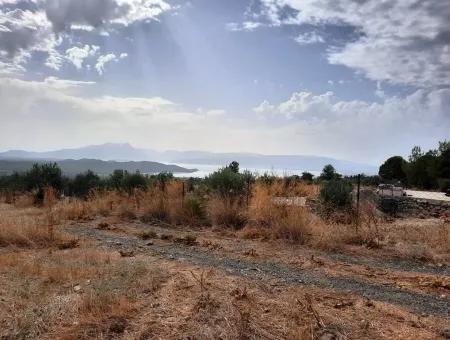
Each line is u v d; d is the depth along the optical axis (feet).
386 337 14.17
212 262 25.48
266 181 48.52
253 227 37.14
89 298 16.88
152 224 42.45
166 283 19.83
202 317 15.07
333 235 32.01
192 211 42.42
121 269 21.77
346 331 14.48
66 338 14.12
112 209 51.19
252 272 23.03
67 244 30.86
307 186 55.93
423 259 27.94
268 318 15.28
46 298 17.58
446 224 37.86
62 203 57.31
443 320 16.21
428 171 122.01
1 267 23.07
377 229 34.01
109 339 14.10
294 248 30.35
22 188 77.30
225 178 45.83
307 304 16.49
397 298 19.13
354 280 22.15
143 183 64.28
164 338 13.98
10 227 32.19
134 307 16.46
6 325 15.02
